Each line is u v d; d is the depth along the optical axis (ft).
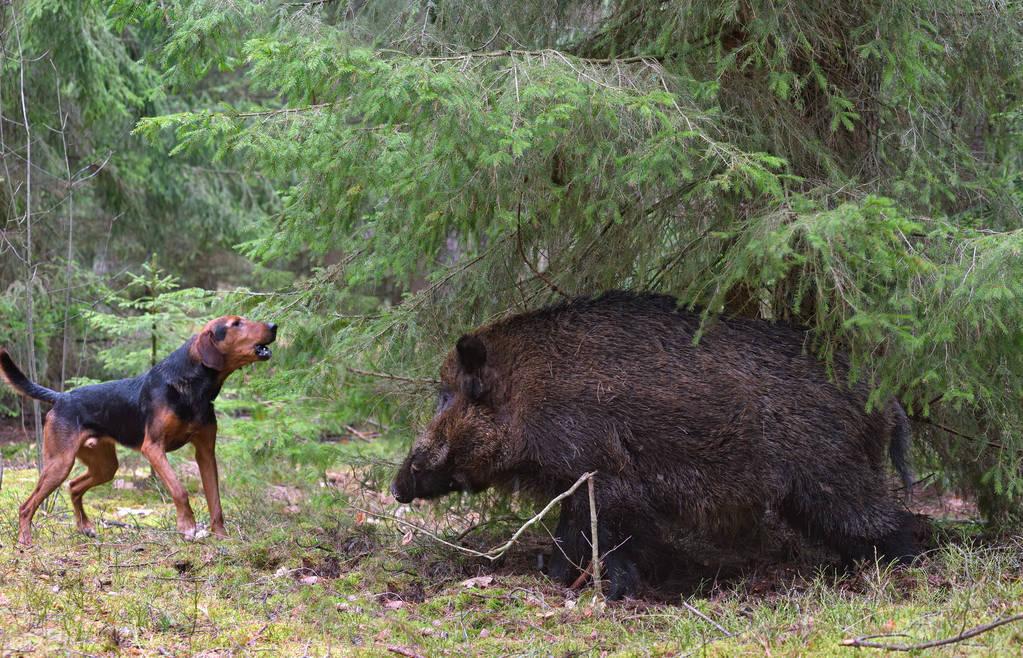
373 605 16.98
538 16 20.44
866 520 17.17
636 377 17.34
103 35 36.94
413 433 21.68
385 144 17.11
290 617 16.07
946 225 16.69
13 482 26.96
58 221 39.81
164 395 20.18
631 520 17.39
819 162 19.13
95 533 21.03
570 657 14.44
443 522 22.67
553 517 20.99
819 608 15.60
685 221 19.40
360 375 21.04
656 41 18.79
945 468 20.84
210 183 45.83
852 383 16.55
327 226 20.30
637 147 16.48
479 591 17.48
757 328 17.90
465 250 21.97
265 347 20.35
